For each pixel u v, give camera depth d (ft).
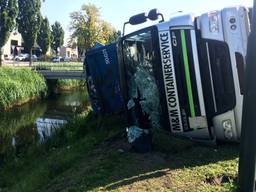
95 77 45.98
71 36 195.00
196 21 25.14
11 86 97.09
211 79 24.86
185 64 24.91
